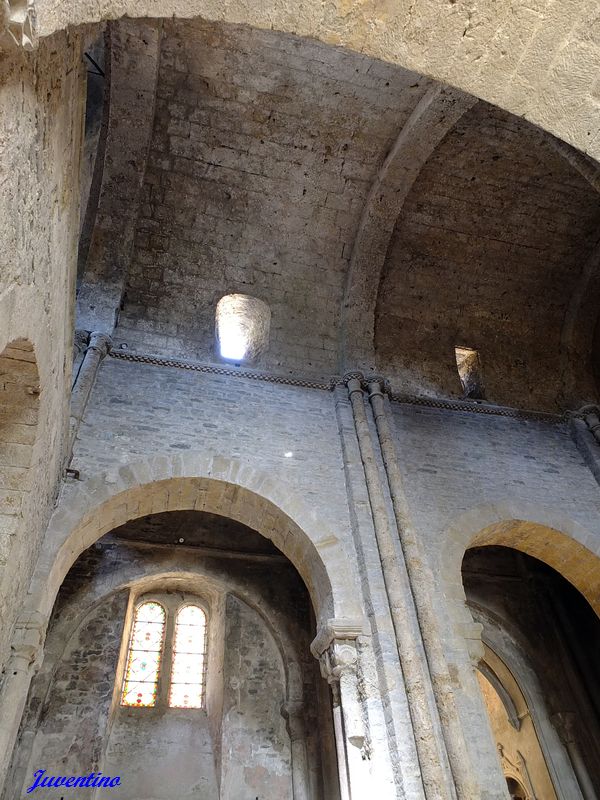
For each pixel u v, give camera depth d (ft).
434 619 24.36
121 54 30.45
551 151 36.24
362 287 37.58
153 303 34.06
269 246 36.99
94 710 31.37
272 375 33.12
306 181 36.01
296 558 28.60
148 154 33.60
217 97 32.86
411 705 21.77
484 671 41.06
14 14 8.34
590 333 42.32
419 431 33.55
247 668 34.96
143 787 30.99
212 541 38.58
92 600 34.63
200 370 31.81
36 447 16.76
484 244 39.78
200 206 35.55
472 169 36.88
